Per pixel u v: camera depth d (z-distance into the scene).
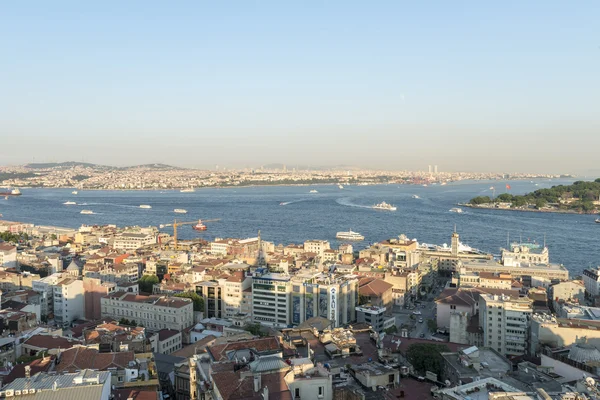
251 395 107.75
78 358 160.25
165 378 192.88
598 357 160.75
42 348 192.25
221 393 107.94
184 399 178.00
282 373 115.56
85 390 122.81
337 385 131.75
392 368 140.62
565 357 167.38
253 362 119.19
